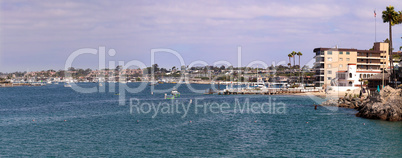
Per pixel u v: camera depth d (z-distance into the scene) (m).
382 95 78.19
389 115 74.81
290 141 59.09
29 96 197.62
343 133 63.91
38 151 54.31
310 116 86.06
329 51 169.38
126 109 111.75
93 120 86.19
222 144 57.72
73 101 153.38
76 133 68.44
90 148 55.88
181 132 68.44
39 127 76.12
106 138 63.34
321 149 53.31
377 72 164.50
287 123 76.75
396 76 116.25
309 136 62.56
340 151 51.91
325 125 72.50
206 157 50.06
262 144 57.41
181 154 51.78
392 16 113.94
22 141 61.41
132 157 50.38
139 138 63.06
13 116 96.81
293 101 127.88
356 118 79.81
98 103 139.62
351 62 171.38
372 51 175.12
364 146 54.34
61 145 58.06
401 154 49.59
